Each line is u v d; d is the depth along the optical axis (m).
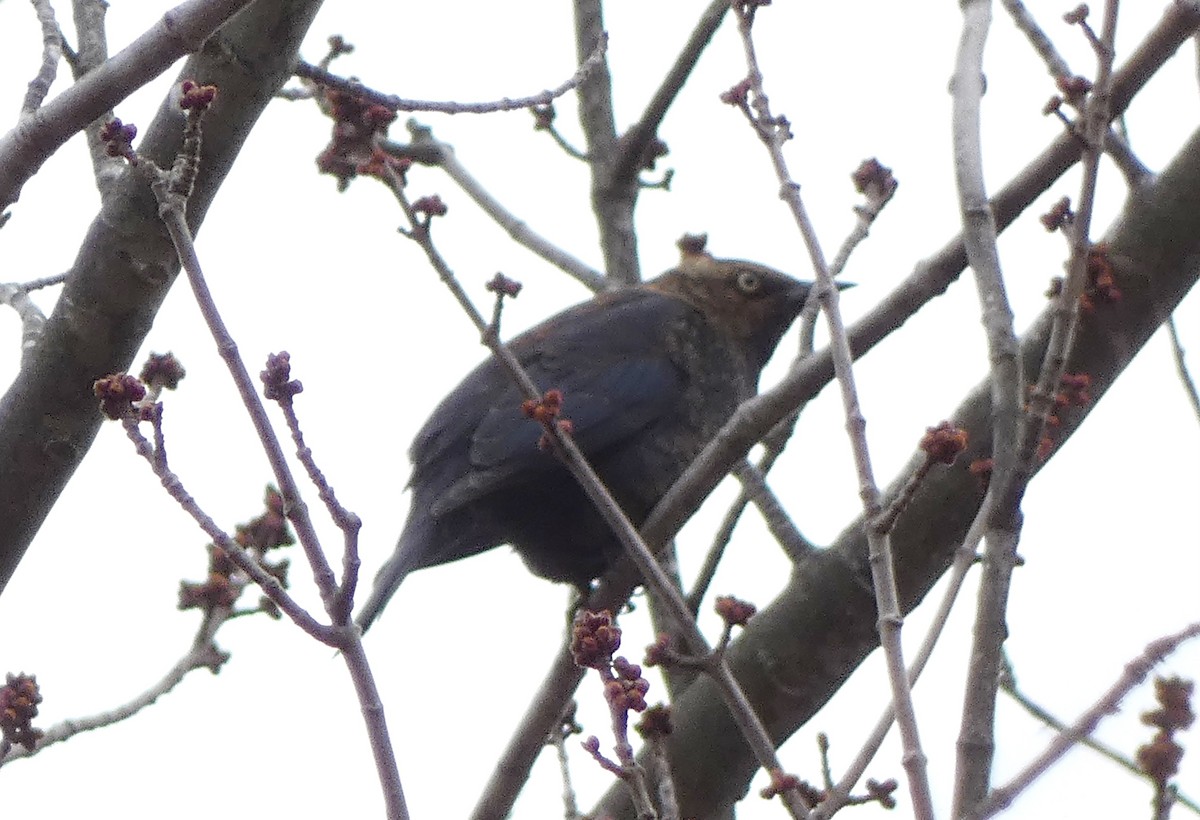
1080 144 8.92
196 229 10.44
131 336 10.49
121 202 10.30
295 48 10.26
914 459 11.60
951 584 8.14
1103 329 10.99
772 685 11.58
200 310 7.73
